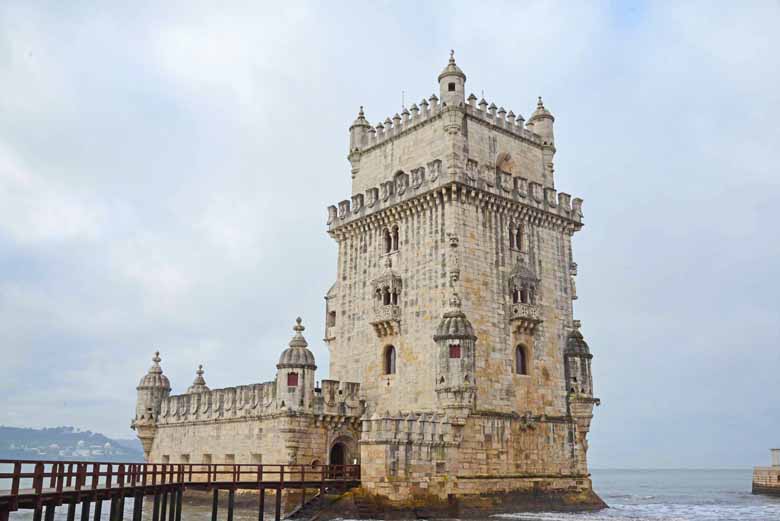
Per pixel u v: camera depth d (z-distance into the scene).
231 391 64.25
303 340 57.84
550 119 68.94
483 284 57.44
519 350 59.47
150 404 75.88
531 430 57.72
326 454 57.53
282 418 56.09
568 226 65.81
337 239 67.69
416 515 49.53
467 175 58.19
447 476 51.81
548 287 62.62
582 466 60.75
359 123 69.94
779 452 109.44
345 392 59.91
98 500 37.06
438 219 57.88
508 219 60.88
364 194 65.44
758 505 85.19
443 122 60.16
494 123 63.59
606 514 58.06
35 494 31.38
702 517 63.62
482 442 54.19
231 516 47.44
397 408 57.56
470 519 51.53
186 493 68.31
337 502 50.44
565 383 61.72
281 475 49.91
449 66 61.44
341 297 65.56
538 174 66.94
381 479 49.16
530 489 56.38
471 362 53.53
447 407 52.78
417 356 56.91
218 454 64.81
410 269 59.25
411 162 63.16
